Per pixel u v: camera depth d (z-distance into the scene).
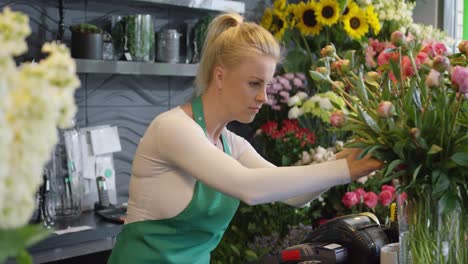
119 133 3.83
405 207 1.63
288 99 4.06
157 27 3.94
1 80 0.66
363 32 4.15
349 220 2.14
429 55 1.68
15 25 0.73
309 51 4.34
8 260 2.28
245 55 1.96
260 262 2.18
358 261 2.06
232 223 3.83
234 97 2.01
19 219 0.69
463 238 1.60
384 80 1.72
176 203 2.03
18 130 0.67
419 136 1.53
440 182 1.52
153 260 2.09
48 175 3.26
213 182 1.82
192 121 1.96
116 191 3.83
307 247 2.08
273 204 3.69
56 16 3.54
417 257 1.61
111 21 3.69
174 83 4.07
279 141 3.93
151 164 2.00
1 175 0.64
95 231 3.13
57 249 3.00
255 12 4.49
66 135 3.38
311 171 1.74
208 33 2.10
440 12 5.01
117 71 3.39
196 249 2.17
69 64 0.71
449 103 1.57
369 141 1.67
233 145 2.30
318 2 4.30
